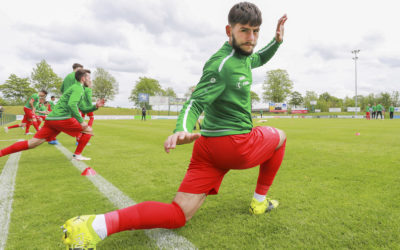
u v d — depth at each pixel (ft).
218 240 5.24
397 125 45.83
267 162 6.07
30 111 30.53
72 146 20.67
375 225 5.80
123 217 4.09
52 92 194.49
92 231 3.89
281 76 225.76
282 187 8.80
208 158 4.91
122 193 8.41
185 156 15.76
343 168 11.69
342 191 8.30
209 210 6.84
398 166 12.00
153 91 240.12
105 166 12.75
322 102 236.84
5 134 31.19
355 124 51.42
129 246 5.04
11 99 200.44
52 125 12.83
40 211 6.84
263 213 6.59
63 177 10.53
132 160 14.42
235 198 7.81
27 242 5.23
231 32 4.61
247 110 5.02
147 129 41.04
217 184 5.18
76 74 13.03
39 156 15.78
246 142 4.92
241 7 4.40
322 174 10.62
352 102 252.21
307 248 4.87
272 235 5.40
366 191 8.27
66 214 6.64
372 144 19.89
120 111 168.55
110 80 215.51
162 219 4.37
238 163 5.03
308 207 6.94
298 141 22.09
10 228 5.85
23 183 9.59
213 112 4.85
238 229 5.71
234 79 4.57
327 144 20.06
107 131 36.55
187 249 4.91
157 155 16.11
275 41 6.47
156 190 8.77
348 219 6.14
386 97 199.93
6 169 12.05
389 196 7.77
